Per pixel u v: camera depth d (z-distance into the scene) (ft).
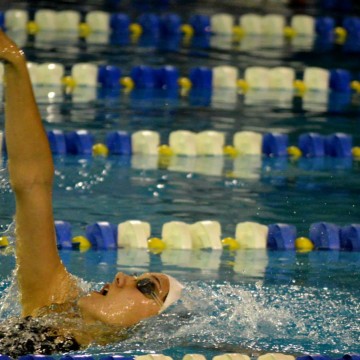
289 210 64.95
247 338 40.40
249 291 47.96
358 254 58.08
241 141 81.20
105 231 57.31
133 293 37.37
